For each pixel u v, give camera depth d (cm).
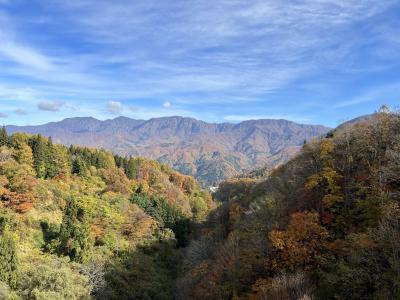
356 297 2519
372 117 4294
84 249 4862
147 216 7662
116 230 6450
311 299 2495
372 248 2564
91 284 4212
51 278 3603
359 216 3322
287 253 3284
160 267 6353
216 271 4078
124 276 4950
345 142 4078
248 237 4297
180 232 8581
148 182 12269
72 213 5281
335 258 3047
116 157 12988
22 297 3491
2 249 3750
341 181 3803
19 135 9094
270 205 4450
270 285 2961
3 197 5938
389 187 3150
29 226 5638
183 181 15325
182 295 4756
